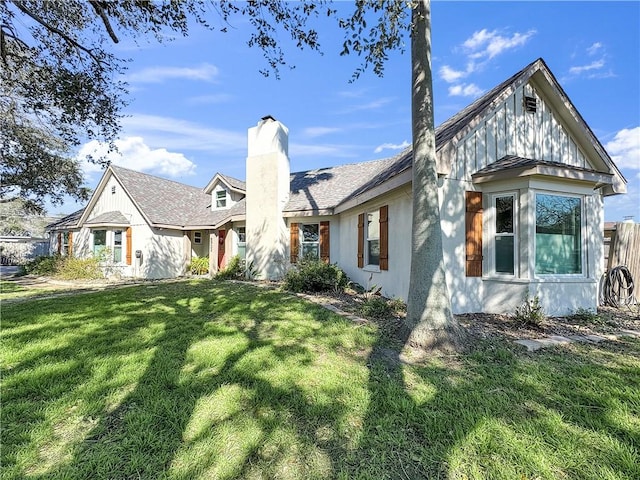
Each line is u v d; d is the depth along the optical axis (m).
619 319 5.94
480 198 6.17
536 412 2.61
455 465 2.02
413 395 2.87
